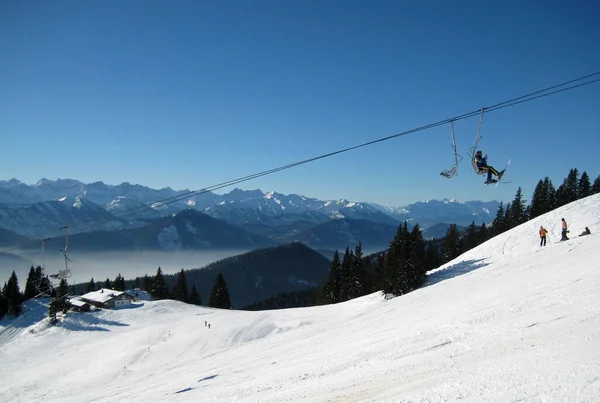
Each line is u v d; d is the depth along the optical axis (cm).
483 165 1680
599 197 5138
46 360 5903
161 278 11712
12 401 4184
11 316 8588
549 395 593
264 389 1112
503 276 2256
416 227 7000
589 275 1594
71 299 9269
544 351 820
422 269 4897
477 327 1243
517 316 1246
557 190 9256
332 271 9369
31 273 10056
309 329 2680
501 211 10244
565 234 3269
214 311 9075
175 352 5297
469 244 9644
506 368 764
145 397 1523
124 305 9425
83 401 1884
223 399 1109
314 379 1102
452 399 666
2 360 6119
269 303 17162
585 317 1023
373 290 8544
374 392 841
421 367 952
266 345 2403
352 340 1703
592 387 584
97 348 6153
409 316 1934
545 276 1862
